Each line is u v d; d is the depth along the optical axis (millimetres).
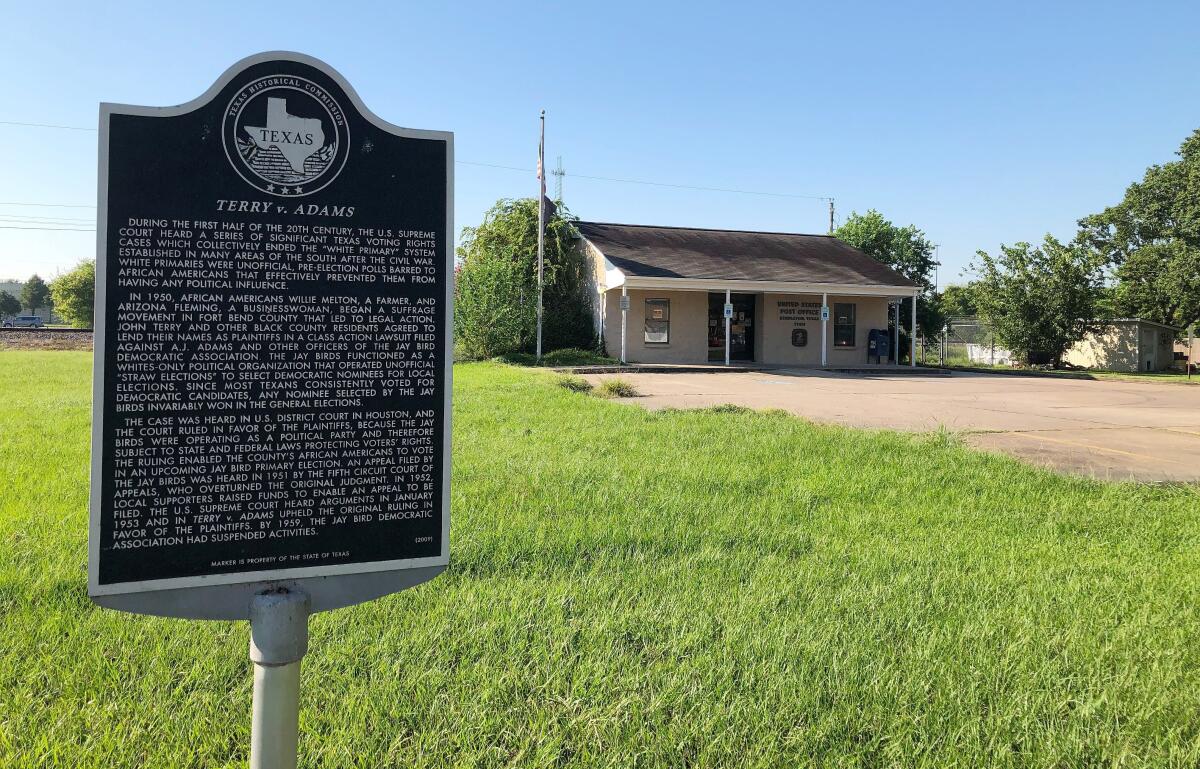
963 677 3102
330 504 2352
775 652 3291
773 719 2816
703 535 4977
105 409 2152
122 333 2170
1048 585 4145
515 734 2713
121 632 3443
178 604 2213
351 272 2373
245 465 2271
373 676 3070
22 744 2605
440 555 2461
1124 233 39406
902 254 36969
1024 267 31062
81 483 6117
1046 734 2725
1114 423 11836
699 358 27375
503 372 19922
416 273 2439
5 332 37125
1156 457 8586
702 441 8602
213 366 2246
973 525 5422
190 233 2225
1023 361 31938
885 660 3258
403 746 2682
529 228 29125
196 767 2564
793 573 4316
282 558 2303
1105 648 3342
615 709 2836
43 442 8039
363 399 2385
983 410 13438
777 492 6262
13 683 3002
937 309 35594
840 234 37969
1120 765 2555
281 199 2303
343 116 2365
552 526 5105
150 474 2189
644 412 11156
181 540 2215
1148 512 5828
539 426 9641
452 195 2477
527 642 3383
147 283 2191
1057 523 5469
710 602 3838
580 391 15180
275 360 2301
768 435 8961
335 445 2355
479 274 27047
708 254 28688
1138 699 2955
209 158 2244
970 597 3988
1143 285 36812
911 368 26422
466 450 7793
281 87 2305
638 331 26859
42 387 14656
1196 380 24391
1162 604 3887
